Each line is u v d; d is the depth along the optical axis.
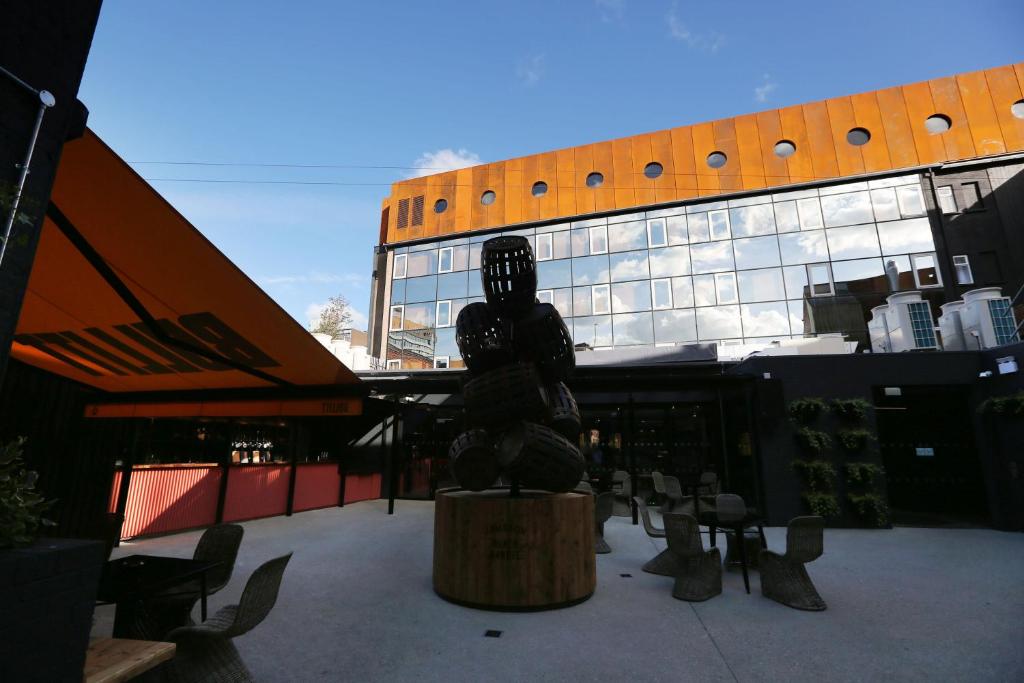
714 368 17.33
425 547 8.46
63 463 8.06
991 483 10.68
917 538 9.45
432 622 4.79
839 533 10.01
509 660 3.95
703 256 20.91
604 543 8.20
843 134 20.58
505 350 5.93
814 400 11.30
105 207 4.76
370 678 3.62
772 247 20.16
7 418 7.42
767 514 11.02
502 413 5.62
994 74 19.97
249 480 11.48
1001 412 10.46
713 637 4.45
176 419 13.05
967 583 6.26
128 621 3.54
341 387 8.70
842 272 19.19
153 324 6.68
